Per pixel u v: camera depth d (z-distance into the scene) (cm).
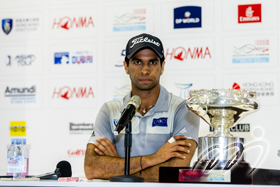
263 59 572
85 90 618
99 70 618
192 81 588
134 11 615
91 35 625
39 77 631
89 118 614
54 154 615
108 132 468
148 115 461
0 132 631
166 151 418
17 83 636
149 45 439
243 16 581
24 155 382
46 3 641
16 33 644
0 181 308
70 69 625
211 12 590
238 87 575
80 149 611
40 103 627
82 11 630
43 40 637
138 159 418
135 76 445
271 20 574
